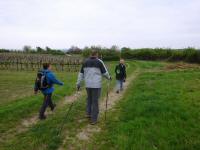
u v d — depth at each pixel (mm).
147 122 3633
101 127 3641
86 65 3768
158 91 6219
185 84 7516
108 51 34219
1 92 7227
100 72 3758
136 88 7043
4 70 16203
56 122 3832
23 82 9633
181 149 2771
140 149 2746
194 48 25766
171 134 3184
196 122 3670
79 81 3861
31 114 4352
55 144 2939
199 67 15672
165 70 13953
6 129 3562
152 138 3082
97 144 3025
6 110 4391
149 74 11430
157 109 4305
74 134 3334
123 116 4062
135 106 4574
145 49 32844
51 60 23172
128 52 33844
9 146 2953
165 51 30406
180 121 3662
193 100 5098
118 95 6227
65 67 19906
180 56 26797
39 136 3242
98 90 3777
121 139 3025
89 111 4031
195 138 3041
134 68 16266
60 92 6285
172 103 4730
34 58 26094
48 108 4734
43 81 3943
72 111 4492
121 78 6605
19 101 5637
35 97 5941
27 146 2939
